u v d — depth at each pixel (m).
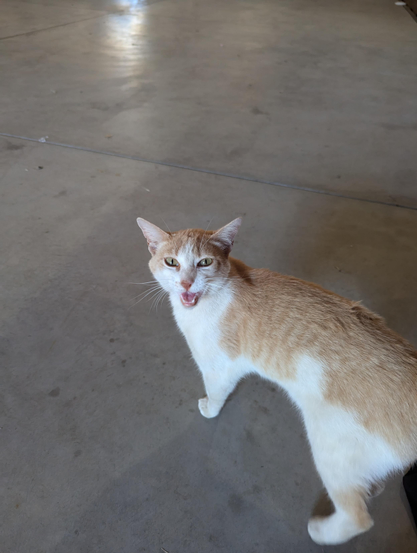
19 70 1.34
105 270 0.72
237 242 0.78
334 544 0.45
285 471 0.51
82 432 0.53
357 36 1.75
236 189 0.90
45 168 0.93
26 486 0.48
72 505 0.47
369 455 0.40
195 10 2.01
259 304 0.47
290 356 0.44
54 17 1.81
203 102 1.23
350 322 0.44
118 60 1.46
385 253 0.77
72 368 0.59
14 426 0.53
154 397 0.57
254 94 1.28
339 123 1.14
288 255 0.76
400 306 0.68
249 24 1.86
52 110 1.14
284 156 1.01
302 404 0.45
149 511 0.47
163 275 0.49
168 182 0.91
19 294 0.68
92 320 0.65
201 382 0.59
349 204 0.87
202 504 0.48
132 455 0.51
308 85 1.34
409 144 1.06
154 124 1.11
